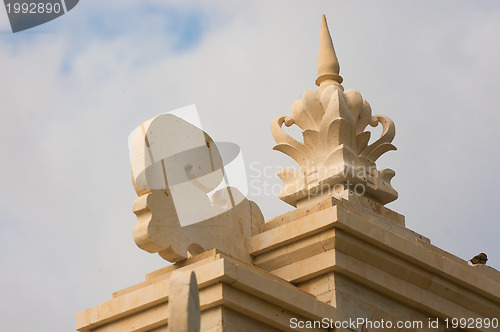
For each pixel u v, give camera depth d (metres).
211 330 28.28
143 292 29.56
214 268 28.25
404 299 32.25
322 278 31.14
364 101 35.09
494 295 33.88
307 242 31.34
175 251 29.81
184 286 24.53
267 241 32.00
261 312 28.83
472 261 35.25
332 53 36.03
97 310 30.17
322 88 35.50
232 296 28.38
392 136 35.16
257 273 29.14
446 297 33.22
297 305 29.34
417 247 32.38
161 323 29.31
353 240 31.22
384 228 31.77
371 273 31.58
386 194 34.44
